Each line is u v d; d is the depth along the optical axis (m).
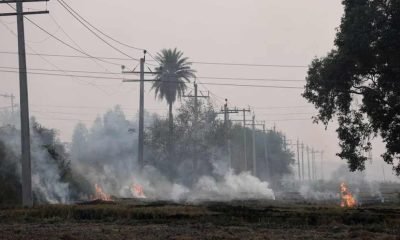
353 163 75.81
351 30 65.44
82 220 50.47
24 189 63.41
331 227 44.34
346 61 69.25
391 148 69.38
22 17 64.88
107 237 36.78
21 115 64.25
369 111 69.19
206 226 44.66
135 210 54.53
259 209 58.34
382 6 64.31
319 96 74.56
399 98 66.94
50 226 45.12
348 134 74.88
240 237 37.06
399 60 64.31
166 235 38.03
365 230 41.84
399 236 37.72
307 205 72.94
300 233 39.91
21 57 64.69
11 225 45.81
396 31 62.94
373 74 69.19
